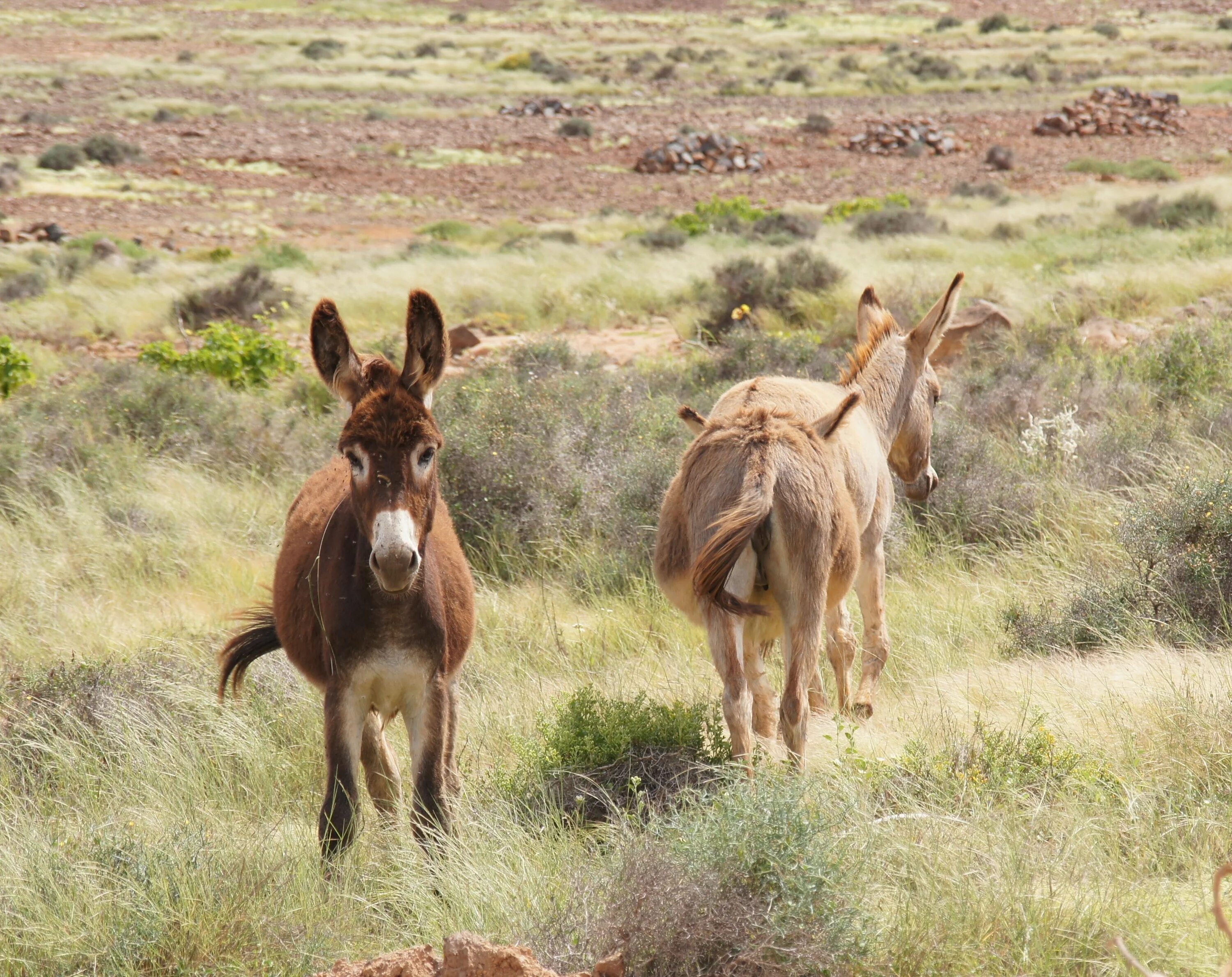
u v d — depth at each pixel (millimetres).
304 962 9273
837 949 8633
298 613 11930
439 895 10422
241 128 120562
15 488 25344
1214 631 15922
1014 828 10641
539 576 20953
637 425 25469
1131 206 64188
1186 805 11227
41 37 193875
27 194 87875
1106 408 26531
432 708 11117
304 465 27328
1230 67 158375
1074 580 18250
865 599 15258
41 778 13648
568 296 49344
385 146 113500
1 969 9289
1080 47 185500
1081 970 8867
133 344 47656
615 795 12547
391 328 46625
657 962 8750
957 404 27891
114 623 18828
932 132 112812
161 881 9891
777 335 34156
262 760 13594
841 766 12141
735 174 103500
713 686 15625
